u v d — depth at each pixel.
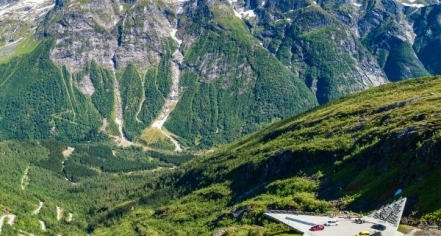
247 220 187.12
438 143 141.12
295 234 131.38
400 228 109.69
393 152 166.50
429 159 140.25
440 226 107.69
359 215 115.44
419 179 136.88
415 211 116.56
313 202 168.25
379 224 98.19
